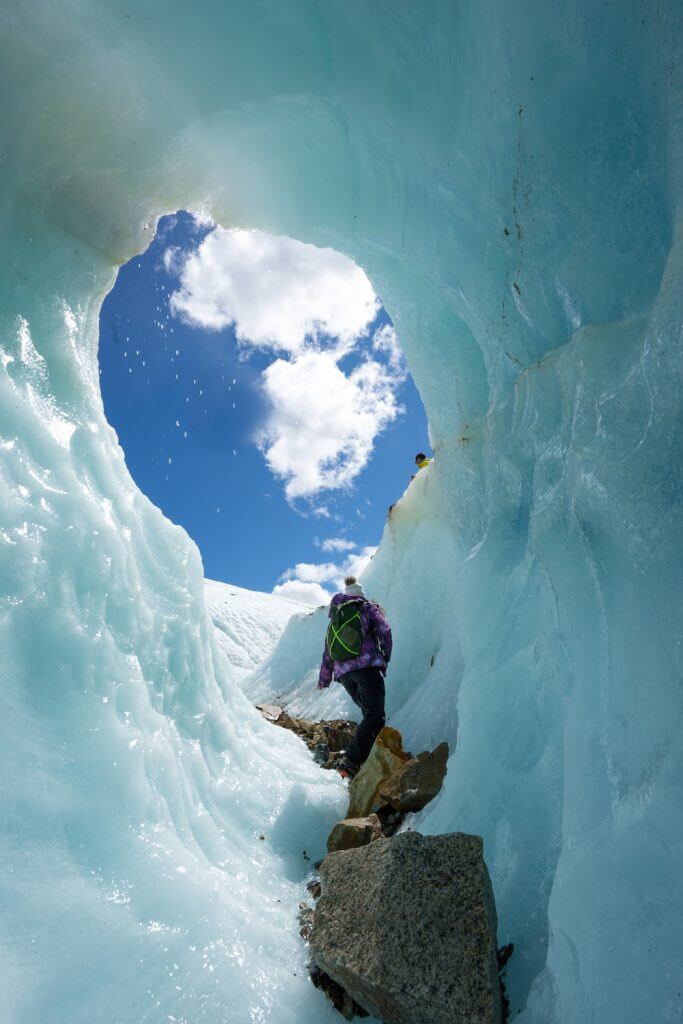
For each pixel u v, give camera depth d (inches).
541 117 84.6
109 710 82.4
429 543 228.4
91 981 58.9
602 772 64.6
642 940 51.5
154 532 117.1
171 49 97.1
